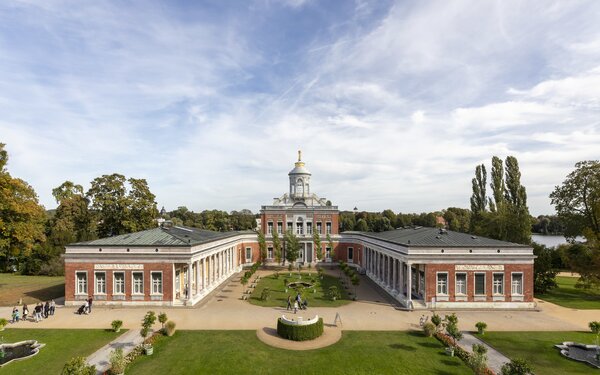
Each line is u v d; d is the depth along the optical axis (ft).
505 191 235.40
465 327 118.52
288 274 231.50
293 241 248.32
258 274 233.14
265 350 95.86
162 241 151.33
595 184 168.86
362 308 144.15
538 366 87.92
